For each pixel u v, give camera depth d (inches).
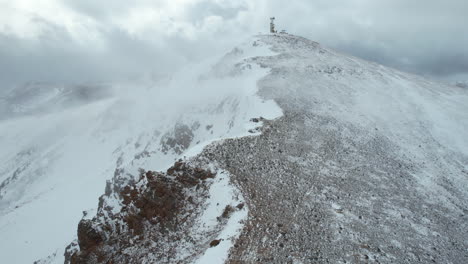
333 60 2657.5
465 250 778.8
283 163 1047.6
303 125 1393.9
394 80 2426.2
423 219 890.1
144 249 794.2
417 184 1098.1
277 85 1909.4
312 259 656.4
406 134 1560.0
